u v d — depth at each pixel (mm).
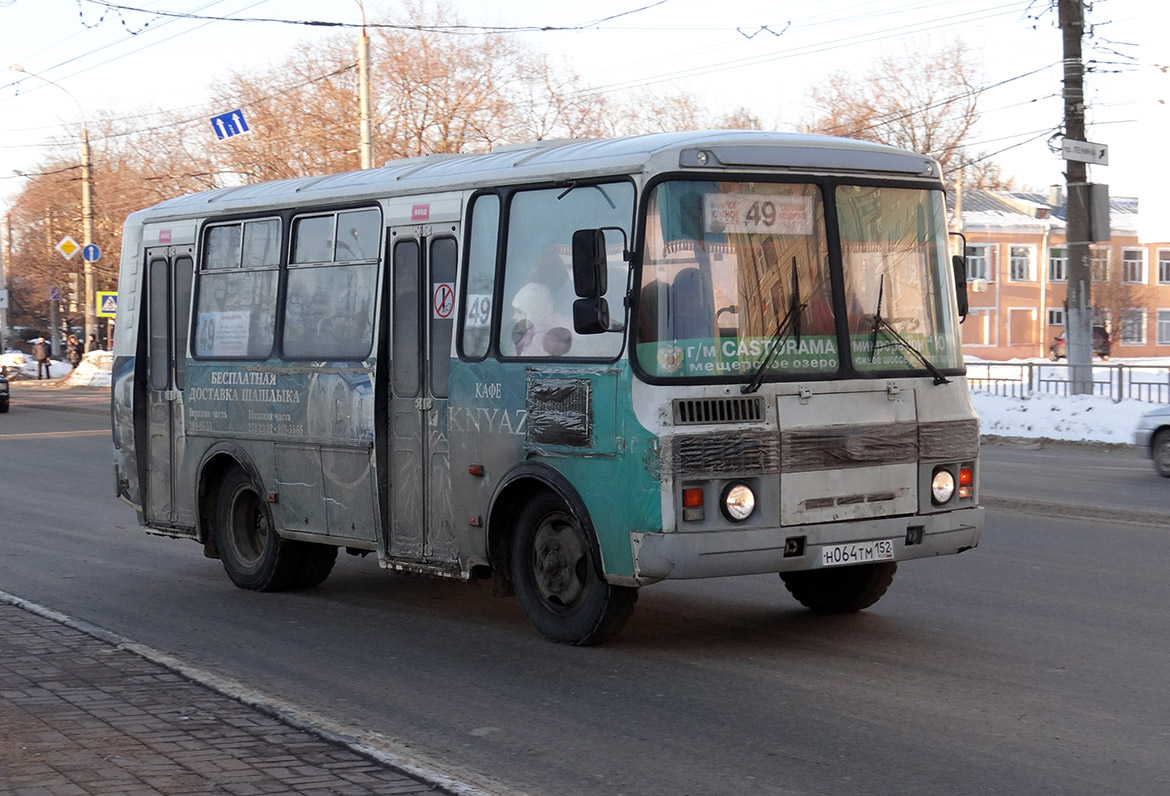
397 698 7102
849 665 7598
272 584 10438
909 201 8242
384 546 9234
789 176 7809
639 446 7355
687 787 5488
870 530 7789
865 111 50000
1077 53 25391
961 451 8242
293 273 10078
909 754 5883
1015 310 75438
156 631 9055
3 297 61688
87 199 51000
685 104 50000
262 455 10320
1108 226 25953
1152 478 17391
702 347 7445
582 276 7328
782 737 6191
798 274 7766
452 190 8773
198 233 11078
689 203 7539
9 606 9469
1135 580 10023
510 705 6895
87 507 15945
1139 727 6258
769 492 7500
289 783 5301
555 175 8047
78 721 6223
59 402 39438
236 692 6832
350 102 45844
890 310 8062
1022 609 9086
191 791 5160
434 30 44438
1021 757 5809
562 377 7855
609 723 6500
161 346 11492
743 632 8562
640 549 7367
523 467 8117
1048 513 13711
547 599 8289
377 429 9188
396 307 9164
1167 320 78125
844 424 7766
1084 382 26016
